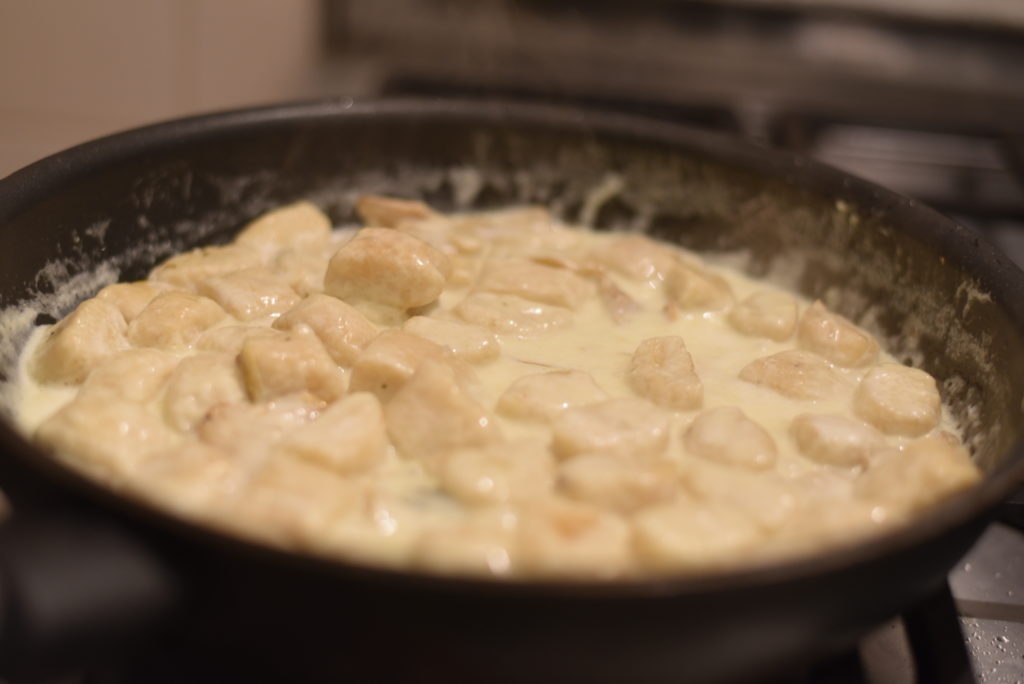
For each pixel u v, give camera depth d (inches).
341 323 16.3
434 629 11.8
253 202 19.8
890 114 31.9
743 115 30.2
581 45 32.3
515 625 11.7
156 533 11.9
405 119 20.3
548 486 14.0
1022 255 25.0
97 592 11.8
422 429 14.7
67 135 28.7
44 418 15.7
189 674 13.8
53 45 27.6
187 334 16.6
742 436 15.0
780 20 31.8
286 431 14.7
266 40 29.2
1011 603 15.9
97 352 16.1
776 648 12.5
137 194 18.3
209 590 12.2
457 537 12.6
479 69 32.4
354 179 20.6
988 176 28.2
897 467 14.4
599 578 11.9
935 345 17.6
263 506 12.9
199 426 14.8
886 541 12.2
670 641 12.0
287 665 12.7
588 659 12.0
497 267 18.4
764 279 20.0
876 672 14.7
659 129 20.4
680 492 14.1
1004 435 15.4
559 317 17.8
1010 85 31.8
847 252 18.9
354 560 11.7
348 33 32.2
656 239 21.0
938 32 31.5
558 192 21.2
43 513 12.1
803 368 16.8
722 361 17.5
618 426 14.9
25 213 16.4
